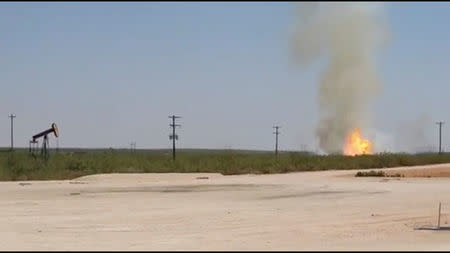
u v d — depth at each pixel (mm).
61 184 71812
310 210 43969
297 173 99812
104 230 34344
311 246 26250
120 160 106000
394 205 46656
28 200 52344
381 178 83188
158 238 30984
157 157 120062
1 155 101188
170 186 68062
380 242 27906
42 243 28922
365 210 43531
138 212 43125
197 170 102562
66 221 38312
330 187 64750
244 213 42281
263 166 109062
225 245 27578
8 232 33469
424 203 47875
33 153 104688
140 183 73500
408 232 32281
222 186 67500
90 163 100500
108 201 51500
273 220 38469
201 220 38625
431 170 105500
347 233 32250
